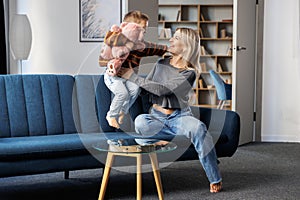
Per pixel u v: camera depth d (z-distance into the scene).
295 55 6.45
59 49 6.23
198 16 9.66
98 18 6.19
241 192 3.93
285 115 6.50
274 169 4.77
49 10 6.21
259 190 3.99
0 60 6.25
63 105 4.16
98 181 4.26
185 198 3.75
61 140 3.61
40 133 4.05
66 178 4.34
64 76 4.26
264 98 6.52
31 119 4.04
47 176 4.42
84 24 6.19
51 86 4.17
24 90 4.09
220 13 9.73
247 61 6.30
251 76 6.42
